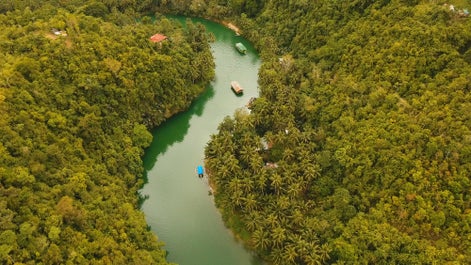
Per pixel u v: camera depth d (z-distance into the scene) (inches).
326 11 5487.2
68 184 3371.1
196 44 5816.9
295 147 4128.9
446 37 3941.9
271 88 4901.6
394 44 4256.9
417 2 4466.0
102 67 4534.9
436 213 3139.8
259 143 4153.5
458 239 3031.5
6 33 4552.2
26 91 3695.9
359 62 4584.2
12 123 3393.2
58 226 3002.0
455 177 3198.8
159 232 3843.5
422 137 3476.9
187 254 3671.3
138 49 4945.9
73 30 4753.9
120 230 3351.4
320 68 5012.3
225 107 5344.5
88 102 4274.1
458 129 3358.8
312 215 3612.2
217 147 4121.6
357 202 3528.5
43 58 4101.9
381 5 4815.5
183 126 5093.5
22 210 2918.3
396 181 3400.6
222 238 3796.8
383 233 3223.4
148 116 4906.5
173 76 5078.7
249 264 3604.8
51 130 3708.2
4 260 2605.8
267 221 3467.0
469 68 3668.8
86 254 3002.0
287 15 6190.9
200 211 4042.8
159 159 4665.4
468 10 4092.0
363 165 3656.5
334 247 3260.3
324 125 4323.3
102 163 3991.1
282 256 3312.0
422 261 3002.0
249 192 3727.9
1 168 2984.7
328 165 3863.2
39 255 2775.6
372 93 4111.7
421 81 3895.2
